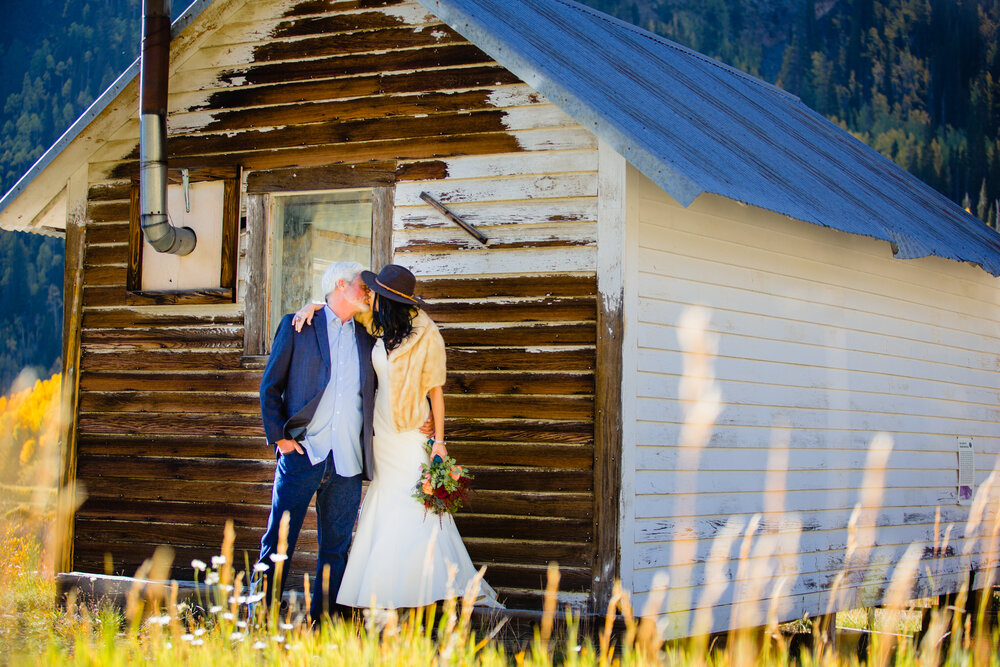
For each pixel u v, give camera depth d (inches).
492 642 210.4
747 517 272.7
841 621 338.0
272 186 281.7
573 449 245.0
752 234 283.6
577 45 289.1
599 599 237.9
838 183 324.8
